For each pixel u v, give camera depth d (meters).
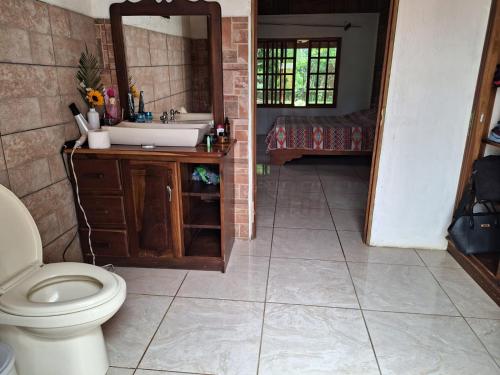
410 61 2.42
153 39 2.55
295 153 5.29
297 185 4.44
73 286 1.68
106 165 2.30
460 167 2.60
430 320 2.03
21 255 1.67
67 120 2.32
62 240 2.31
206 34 2.51
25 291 1.53
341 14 6.67
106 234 2.47
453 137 2.54
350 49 6.82
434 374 1.68
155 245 2.48
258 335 1.91
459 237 2.44
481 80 2.35
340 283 2.38
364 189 4.30
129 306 2.14
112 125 2.56
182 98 2.66
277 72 7.07
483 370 1.70
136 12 2.49
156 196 2.36
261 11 6.74
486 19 2.29
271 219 3.42
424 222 2.77
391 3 2.37
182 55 2.56
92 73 2.46
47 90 2.11
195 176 2.63
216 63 2.55
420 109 2.51
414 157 2.62
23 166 1.94
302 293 2.27
